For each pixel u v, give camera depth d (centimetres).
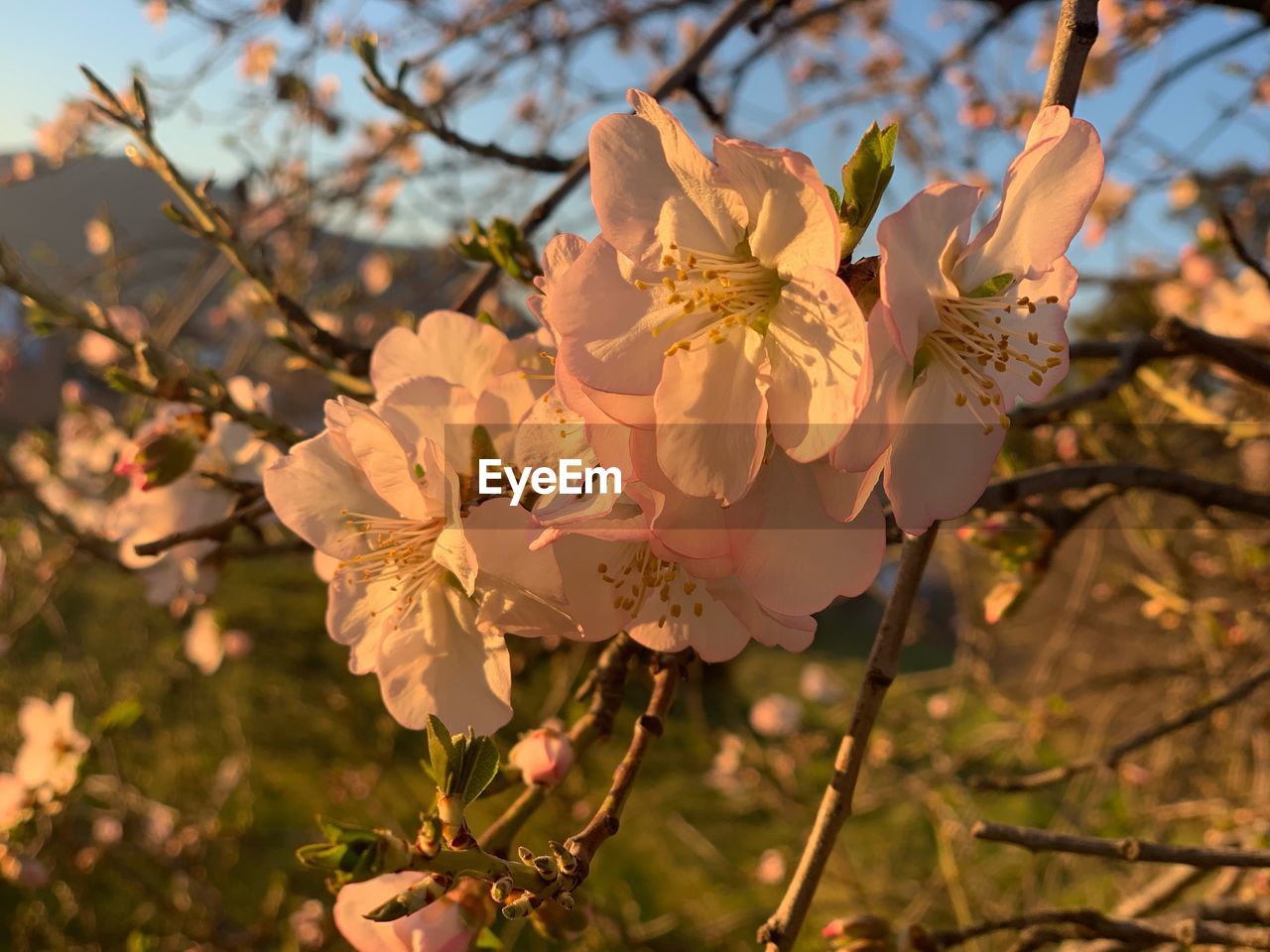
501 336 15
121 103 20
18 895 59
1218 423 31
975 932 17
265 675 91
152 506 26
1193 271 48
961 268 12
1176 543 52
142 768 74
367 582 14
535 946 42
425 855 11
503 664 13
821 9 43
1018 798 75
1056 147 11
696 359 11
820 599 11
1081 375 45
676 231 11
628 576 13
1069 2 12
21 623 58
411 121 25
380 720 78
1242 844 30
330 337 22
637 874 75
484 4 60
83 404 57
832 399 11
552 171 26
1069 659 62
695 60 28
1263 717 45
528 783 15
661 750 92
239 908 62
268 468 14
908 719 75
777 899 68
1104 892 52
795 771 79
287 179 61
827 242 11
